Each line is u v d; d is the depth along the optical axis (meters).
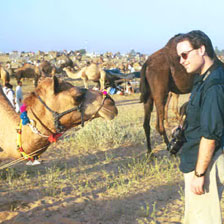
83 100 3.86
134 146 8.17
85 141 8.40
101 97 3.97
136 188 5.35
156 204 4.74
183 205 4.68
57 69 33.12
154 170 6.18
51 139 3.84
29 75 29.94
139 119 12.10
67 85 3.82
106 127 9.01
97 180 5.80
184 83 6.91
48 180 5.76
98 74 22.73
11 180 5.80
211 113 2.42
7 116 4.12
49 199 4.96
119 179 5.75
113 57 75.19
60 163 6.90
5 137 4.04
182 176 5.84
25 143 3.86
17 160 4.03
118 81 23.25
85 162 6.96
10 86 11.95
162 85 6.77
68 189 5.38
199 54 2.57
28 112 3.79
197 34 2.56
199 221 2.76
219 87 2.45
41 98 3.77
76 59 62.72
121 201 4.86
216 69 2.58
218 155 2.62
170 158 7.00
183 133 2.90
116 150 7.85
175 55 6.71
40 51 67.06
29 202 4.86
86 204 4.76
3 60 63.59
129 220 4.27
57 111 3.76
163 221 4.22
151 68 6.79
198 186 2.56
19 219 4.27
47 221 4.23
